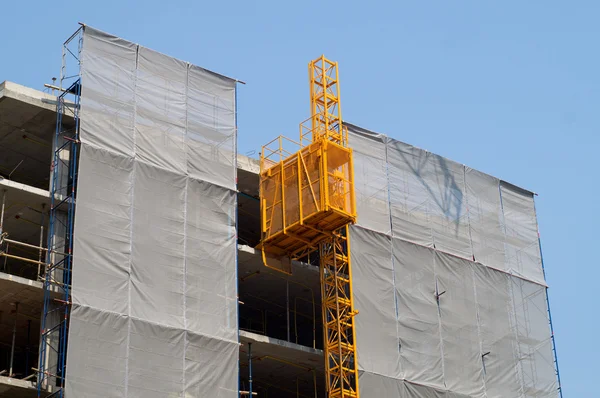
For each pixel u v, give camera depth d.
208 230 76.50
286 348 79.88
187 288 74.06
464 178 91.88
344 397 78.81
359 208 84.12
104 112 75.25
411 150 89.38
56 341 71.00
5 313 74.94
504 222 92.81
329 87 89.50
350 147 85.94
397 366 81.19
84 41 76.12
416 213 87.25
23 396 70.44
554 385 89.19
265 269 83.19
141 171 75.12
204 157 78.44
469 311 86.81
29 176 82.75
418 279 84.94
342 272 83.75
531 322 90.31
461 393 83.62
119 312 70.88
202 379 72.56
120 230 72.88
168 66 79.31
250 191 87.19
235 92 81.88
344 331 81.25
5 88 75.06
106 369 69.31
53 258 72.94
